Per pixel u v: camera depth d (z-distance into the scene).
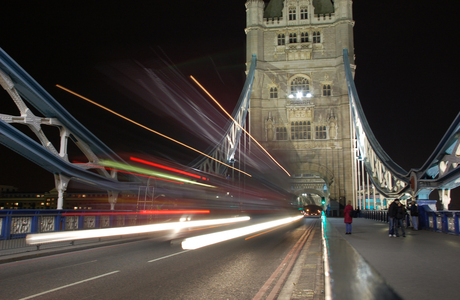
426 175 23.45
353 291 3.80
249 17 69.12
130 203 32.12
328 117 64.38
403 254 10.68
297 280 8.08
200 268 9.61
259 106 65.75
